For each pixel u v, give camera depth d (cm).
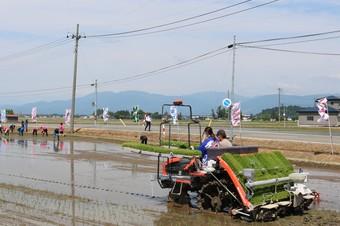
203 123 7725
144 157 2720
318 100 2742
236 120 3095
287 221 1136
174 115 3741
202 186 1247
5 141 4222
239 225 1095
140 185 1694
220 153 1214
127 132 4588
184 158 1311
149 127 4784
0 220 1142
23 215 1198
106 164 2372
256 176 1141
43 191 1559
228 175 1170
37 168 2200
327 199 1446
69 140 4362
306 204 1258
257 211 1116
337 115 8231
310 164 2444
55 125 6925
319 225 1097
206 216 1181
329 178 1931
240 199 1142
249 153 1266
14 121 8994
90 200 1404
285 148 3011
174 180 1323
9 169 2159
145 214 1211
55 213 1222
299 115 8562
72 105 5188
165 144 1452
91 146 3619
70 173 2023
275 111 17012
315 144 2962
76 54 5219
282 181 1201
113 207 1301
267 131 5200
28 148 3403
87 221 1137
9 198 1433
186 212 1229
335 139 3625
